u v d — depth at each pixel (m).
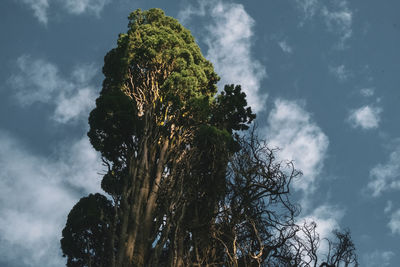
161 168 23.23
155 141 24.17
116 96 24.48
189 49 28.64
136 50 27.70
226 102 26.45
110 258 20.02
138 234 20.97
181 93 25.86
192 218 20.28
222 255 19.59
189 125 25.06
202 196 20.84
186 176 21.16
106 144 24.36
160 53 27.48
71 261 22.81
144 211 21.72
